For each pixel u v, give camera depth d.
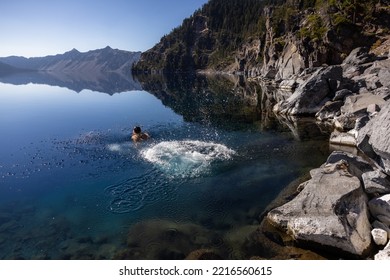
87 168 14.73
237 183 12.51
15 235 9.57
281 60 66.25
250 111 29.28
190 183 12.67
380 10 56.62
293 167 13.93
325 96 25.80
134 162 15.23
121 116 28.02
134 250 8.41
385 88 22.33
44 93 53.06
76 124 24.92
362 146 10.23
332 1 63.59
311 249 7.97
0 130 23.27
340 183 9.29
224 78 89.25
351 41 53.31
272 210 9.42
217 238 8.82
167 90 53.41
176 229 9.38
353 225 7.80
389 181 9.23
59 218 10.49
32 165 15.46
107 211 10.77
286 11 86.19
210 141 18.66
